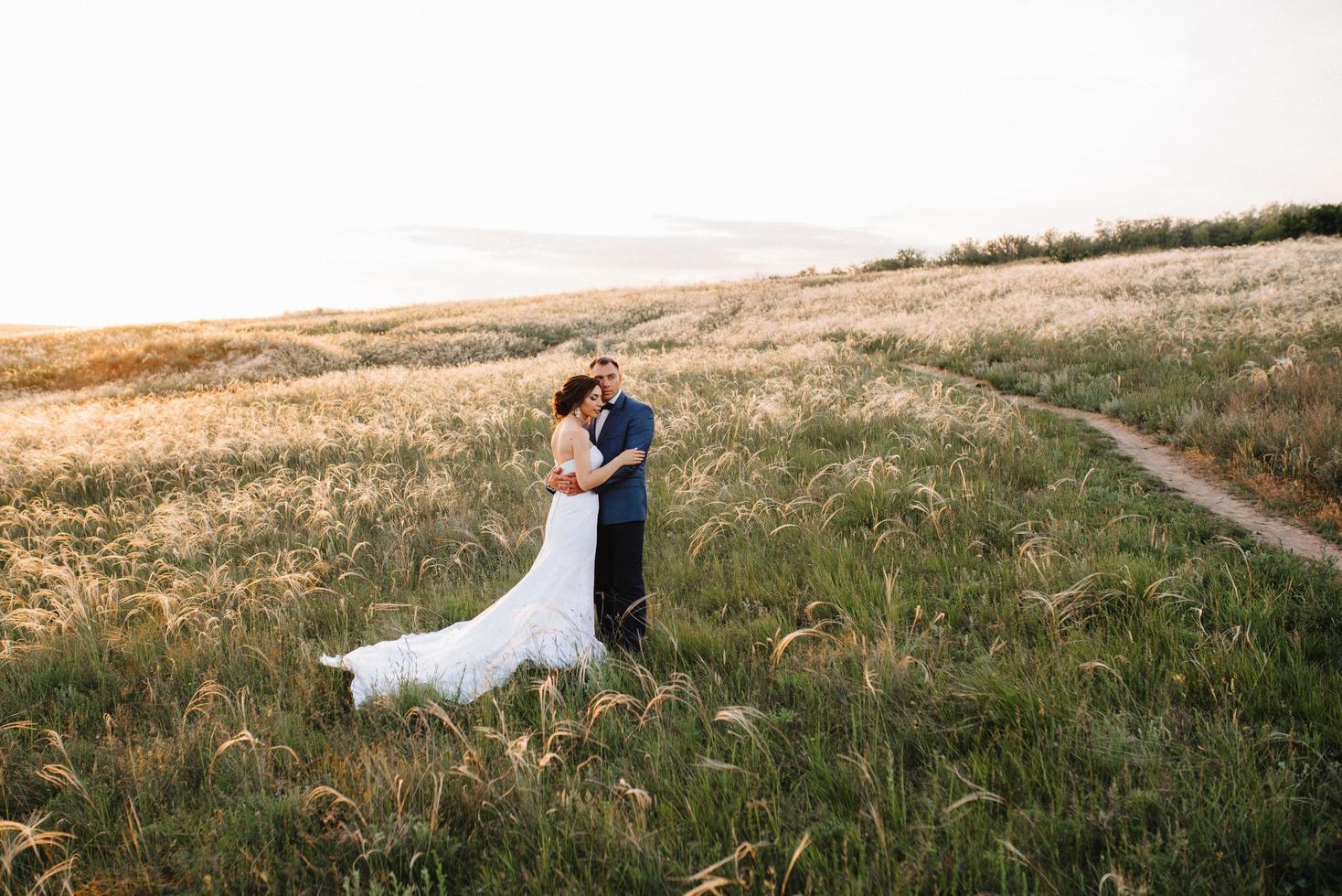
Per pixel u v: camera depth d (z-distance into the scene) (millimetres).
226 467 10977
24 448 13133
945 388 13656
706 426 11219
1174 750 3254
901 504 7125
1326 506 6570
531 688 4316
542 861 2822
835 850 2744
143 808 3416
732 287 54094
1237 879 2520
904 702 3852
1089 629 4539
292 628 5523
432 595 6023
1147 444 9297
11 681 4930
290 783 3518
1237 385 10219
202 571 6875
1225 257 30516
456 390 17219
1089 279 27859
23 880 3068
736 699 4004
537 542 7223
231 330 42875
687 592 5750
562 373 18453
